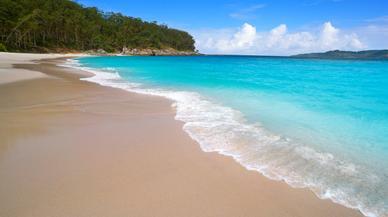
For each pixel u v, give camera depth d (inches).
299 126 286.8
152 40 5039.4
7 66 990.4
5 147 220.4
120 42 4335.6
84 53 3425.2
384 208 143.5
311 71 1114.1
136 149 219.9
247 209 141.3
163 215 135.3
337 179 173.6
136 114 335.6
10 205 140.1
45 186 159.2
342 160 202.1
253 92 513.3
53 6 3393.2
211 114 337.4
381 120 310.7
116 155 207.0
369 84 647.1
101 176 173.0
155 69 1139.3
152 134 258.1
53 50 3021.7
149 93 490.0
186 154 210.5
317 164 195.2
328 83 666.8
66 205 141.3
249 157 206.4
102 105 383.6
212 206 143.4
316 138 249.3
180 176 175.2
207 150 219.0
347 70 1184.2
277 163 196.5
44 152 210.5
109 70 1035.9
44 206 139.9
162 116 327.0
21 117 311.7
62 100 411.2
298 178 174.7
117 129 273.7
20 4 2790.4
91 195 151.0
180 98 443.2
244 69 1223.5
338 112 349.7
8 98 413.4
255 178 173.9
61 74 789.2
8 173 174.6
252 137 250.8
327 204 146.6
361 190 161.2
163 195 152.8
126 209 139.1
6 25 2438.5
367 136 254.8
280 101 423.8
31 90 484.4
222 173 179.9
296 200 150.2
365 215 137.8
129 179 170.1
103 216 133.3
